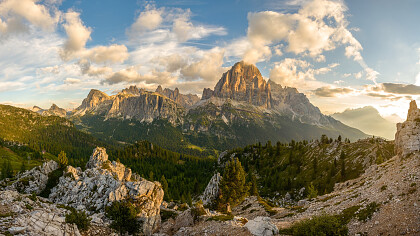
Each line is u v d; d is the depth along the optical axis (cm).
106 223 4656
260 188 14062
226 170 7400
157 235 4931
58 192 6588
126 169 9562
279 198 12088
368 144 13425
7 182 7338
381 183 4672
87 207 5750
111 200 5644
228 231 4188
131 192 5741
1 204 3412
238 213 7481
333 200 5353
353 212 3906
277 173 15488
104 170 7656
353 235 3262
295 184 12900
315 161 13662
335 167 12431
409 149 5606
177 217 5897
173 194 13625
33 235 2830
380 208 3538
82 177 7162
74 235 3500
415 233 2638
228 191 7100
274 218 5812
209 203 7950
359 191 5069
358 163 11619
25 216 3206
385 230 2983
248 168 18962
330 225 3409
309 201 6494
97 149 9656
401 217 3045
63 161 7962
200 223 5038
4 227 2697
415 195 3347
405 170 4556
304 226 3584
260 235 3716
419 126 5716
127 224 4694
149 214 5247
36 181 6938
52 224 3369
